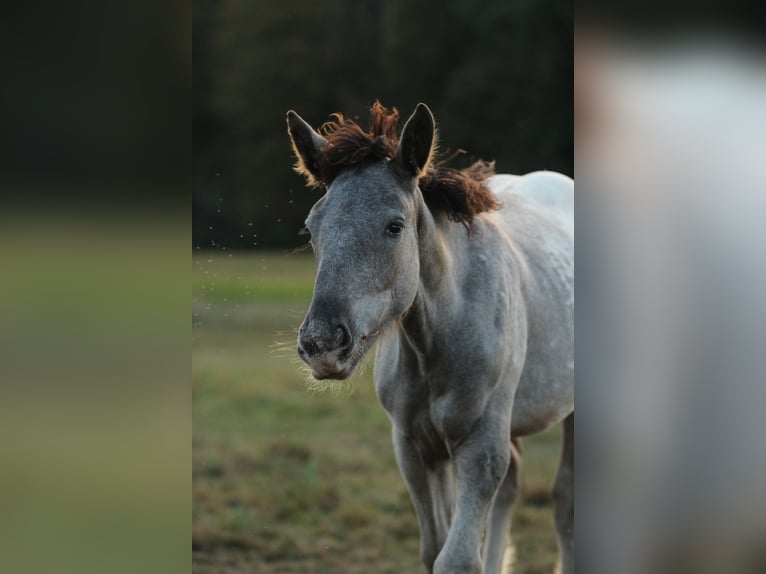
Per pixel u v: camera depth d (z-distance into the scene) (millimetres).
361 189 4691
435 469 5664
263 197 43156
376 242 4555
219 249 23906
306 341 4293
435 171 5340
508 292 5570
